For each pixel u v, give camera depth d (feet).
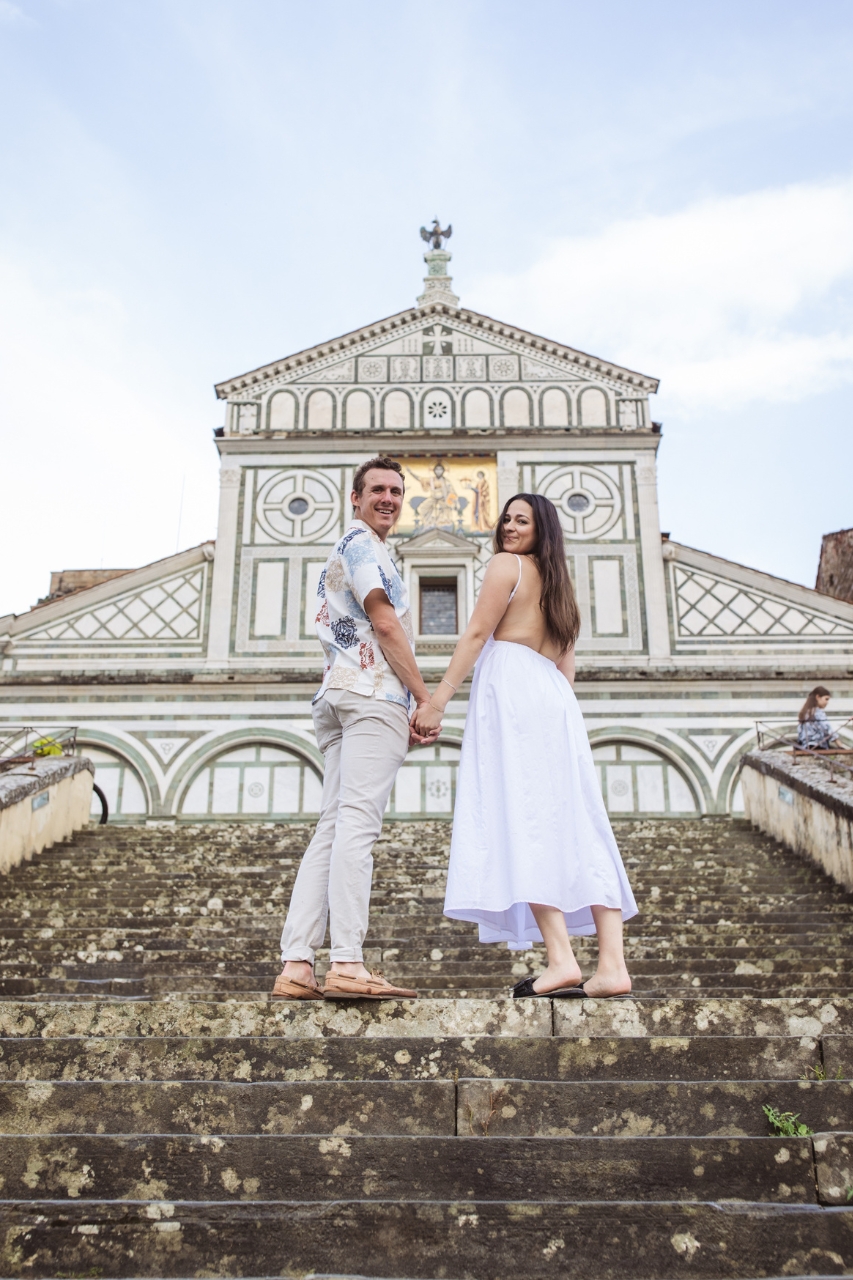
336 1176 11.48
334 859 14.35
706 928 31.81
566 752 14.25
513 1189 11.37
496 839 13.89
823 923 32.58
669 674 78.18
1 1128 12.24
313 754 76.69
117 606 81.35
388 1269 10.49
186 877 40.04
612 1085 12.29
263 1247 10.57
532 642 14.93
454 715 77.05
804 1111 12.17
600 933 14.02
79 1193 11.54
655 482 84.69
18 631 80.53
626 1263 10.46
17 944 29.71
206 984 25.80
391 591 15.37
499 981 25.45
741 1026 13.65
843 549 93.91
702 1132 12.10
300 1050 12.90
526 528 15.43
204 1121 12.23
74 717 77.71
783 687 78.18
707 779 76.07
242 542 83.20
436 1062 12.74
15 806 44.01
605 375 88.69
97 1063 13.03
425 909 34.60
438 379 88.74
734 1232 10.55
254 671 79.15
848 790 41.96
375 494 15.97
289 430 87.10
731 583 81.56
